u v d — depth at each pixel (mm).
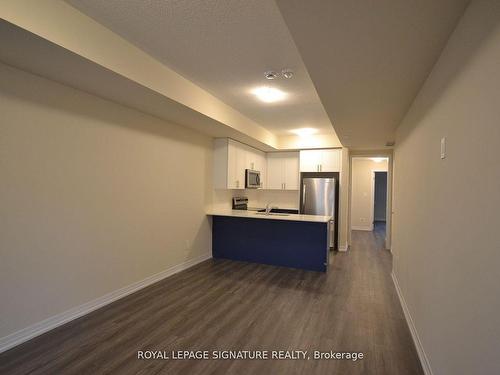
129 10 1879
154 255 3717
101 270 2963
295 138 6055
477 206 1143
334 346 2287
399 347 2279
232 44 2285
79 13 1913
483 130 1100
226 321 2686
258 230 4738
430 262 1902
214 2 1767
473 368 1152
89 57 1987
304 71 2764
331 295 3355
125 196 3240
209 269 4336
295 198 6719
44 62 2066
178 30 2100
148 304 3039
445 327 1542
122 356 2123
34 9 1669
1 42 1774
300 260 4461
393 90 2463
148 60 2518
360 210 9016
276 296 3303
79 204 2715
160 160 3773
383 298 3277
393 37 1633
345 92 2549
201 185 4711
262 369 2000
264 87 3215
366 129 4074
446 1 1295
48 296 2461
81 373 1926
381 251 5801
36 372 1928
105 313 2811
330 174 6070
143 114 3459
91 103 2799
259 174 6090
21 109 2240
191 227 4484
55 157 2494
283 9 1392
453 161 1459
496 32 1002
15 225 2223
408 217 2873
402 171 3416
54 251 2504
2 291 2152
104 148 2959
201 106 3336
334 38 1658
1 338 2148
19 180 2240
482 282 1081
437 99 1829
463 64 1354
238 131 4348
